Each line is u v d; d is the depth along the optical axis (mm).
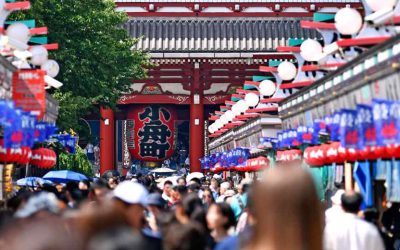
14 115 35938
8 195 49688
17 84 43719
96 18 83812
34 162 52781
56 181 62562
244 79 146875
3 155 42562
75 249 13180
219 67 145125
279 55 85938
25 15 68750
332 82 42750
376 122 30969
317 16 48500
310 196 12102
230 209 27594
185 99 147000
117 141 150750
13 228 13961
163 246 21719
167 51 143750
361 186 40250
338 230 25844
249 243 12414
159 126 147375
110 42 89500
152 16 146000
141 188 22141
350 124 33844
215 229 27578
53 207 21172
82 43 80562
